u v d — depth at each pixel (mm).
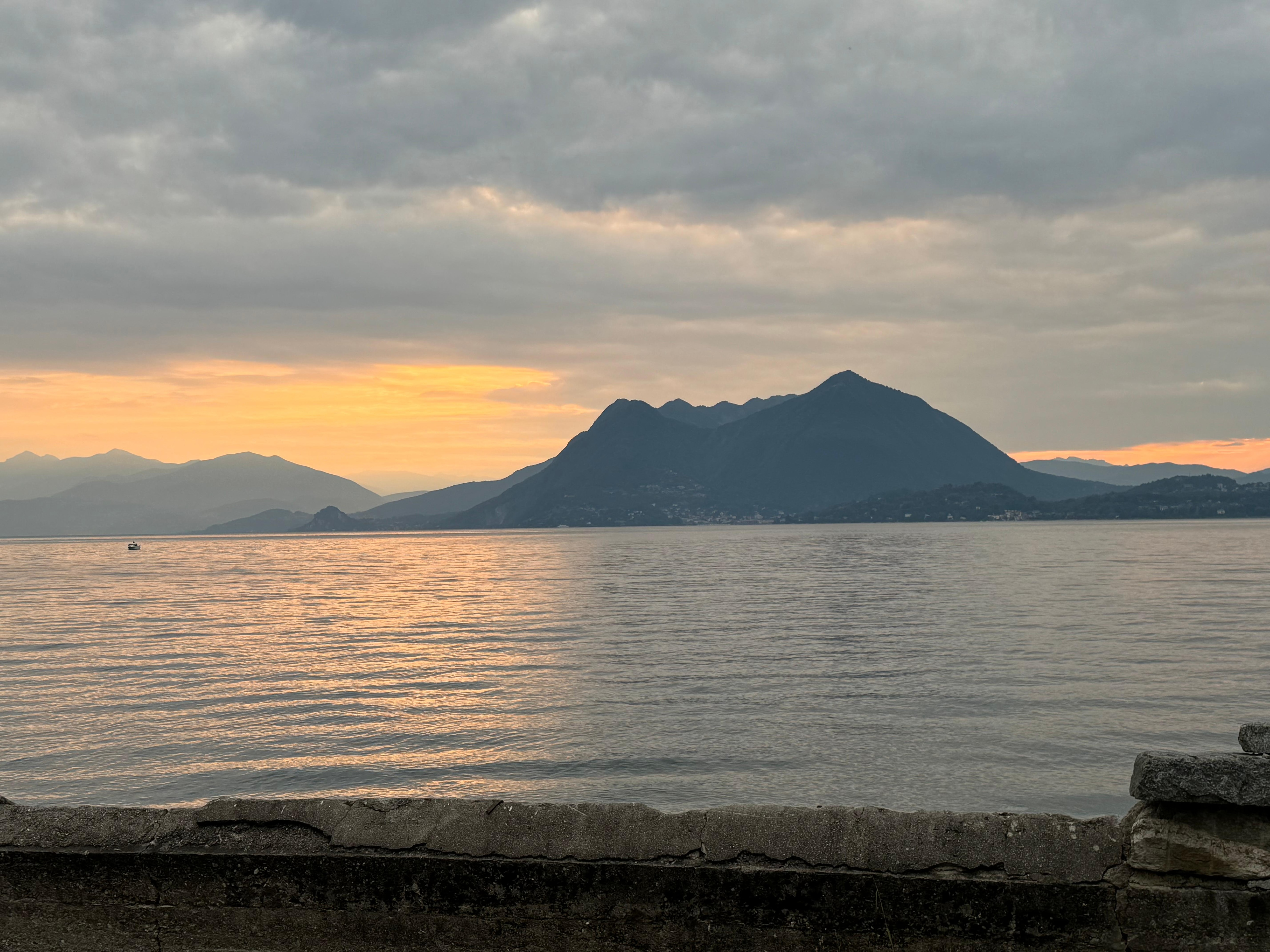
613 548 179000
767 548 161750
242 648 35281
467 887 4480
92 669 29734
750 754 17672
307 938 4547
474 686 25703
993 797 15047
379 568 117000
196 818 4754
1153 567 84188
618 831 4492
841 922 4277
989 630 37312
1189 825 4152
